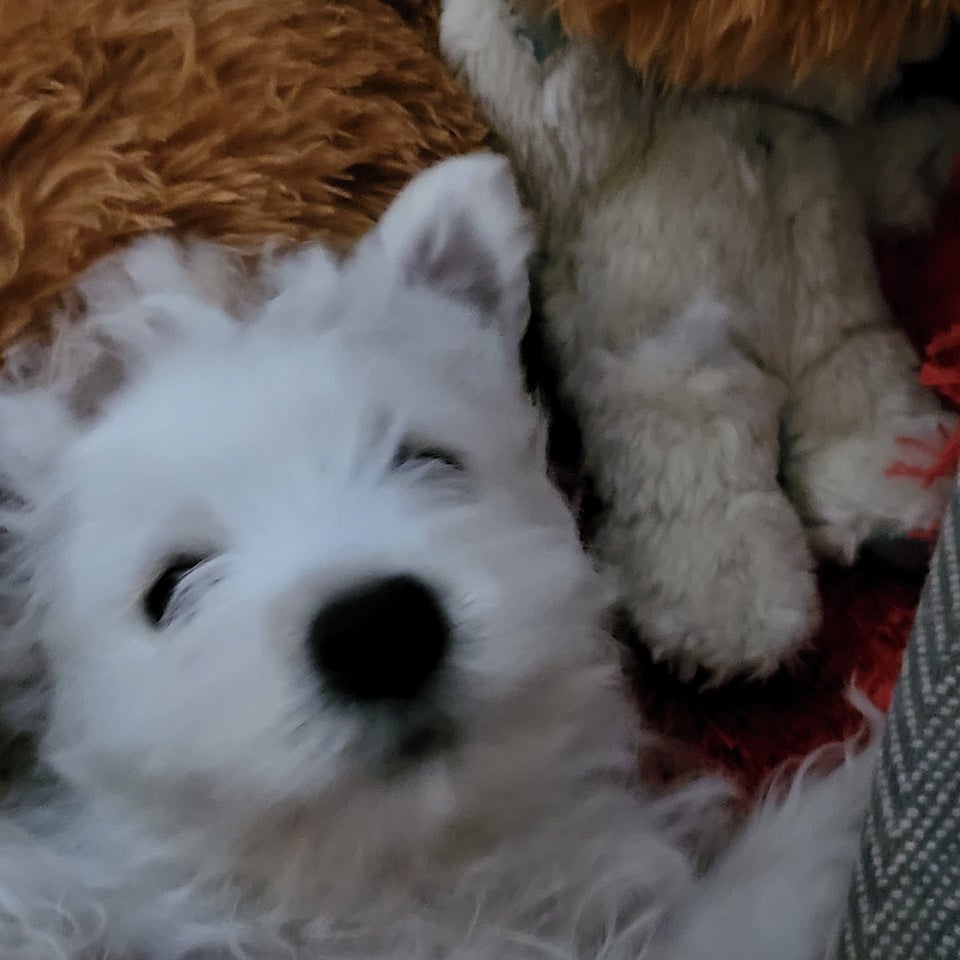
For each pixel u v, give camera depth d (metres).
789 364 0.33
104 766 0.25
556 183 0.32
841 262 0.33
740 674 0.31
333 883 0.26
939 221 0.35
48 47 0.28
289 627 0.22
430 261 0.29
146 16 0.29
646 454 0.31
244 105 0.29
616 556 0.31
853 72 0.30
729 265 0.32
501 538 0.25
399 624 0.22
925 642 0.22
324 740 0.22
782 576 0.30
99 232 0.28
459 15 0.32
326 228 0.30
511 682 0.23
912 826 0.21
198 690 0.23
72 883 0.26
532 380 0.34
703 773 0.31
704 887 0.28
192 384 0.25
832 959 0.23
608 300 0.32
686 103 0.32
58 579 0.26
